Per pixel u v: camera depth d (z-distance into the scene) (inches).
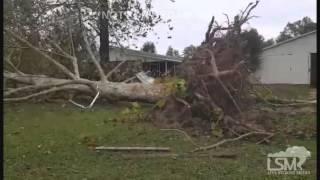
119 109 482.0
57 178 242.8
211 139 344.2
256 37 922.7
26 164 269.3
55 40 572.4
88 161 279.0
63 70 508.1
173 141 335.6
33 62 557.0
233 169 262.2
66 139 340.8
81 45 589.3
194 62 407.8
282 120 389.1
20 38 517.3
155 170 259.1
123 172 254.5
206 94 386.3
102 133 361.4
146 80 582.9
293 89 796.6
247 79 414.0
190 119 380.2
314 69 1243.8
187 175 249.1
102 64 572.4
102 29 668.1
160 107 404.2
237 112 383.6
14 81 526.6
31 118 430.9
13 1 539.2
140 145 323.3
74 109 483.2
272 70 1248.8
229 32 431.8
